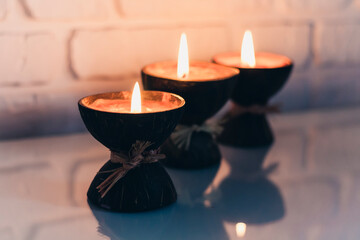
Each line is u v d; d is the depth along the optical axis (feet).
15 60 2.70
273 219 2.09
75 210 2.11
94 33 2.81
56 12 2.72
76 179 2.37
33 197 2.20
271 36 3.23
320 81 3.45
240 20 3.13
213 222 2.06
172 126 2.11
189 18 3.00
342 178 2.47
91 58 2.84
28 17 2.68
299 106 3.44
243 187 2.36
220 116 3.21
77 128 2.91
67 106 2.85
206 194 2.29
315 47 3.37
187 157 2.52
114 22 2.84
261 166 2.59
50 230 1.97
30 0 2.66
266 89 2.70
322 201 2.24
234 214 2.13
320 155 2.74
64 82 2.82
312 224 2.06
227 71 2.62
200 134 2.56
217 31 3.08
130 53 2.91
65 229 1.98
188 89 2.36
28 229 1.97
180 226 2.03
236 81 2.51
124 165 2.09
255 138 2.82
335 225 2.06
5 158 2.56
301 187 2.37
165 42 2.98
